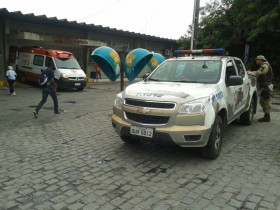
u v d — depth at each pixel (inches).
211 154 206.8
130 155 220.7
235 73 270.1
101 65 354.0
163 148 235.9
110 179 177.9
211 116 195.9
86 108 447.8
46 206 145.6
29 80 761.6
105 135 278.2
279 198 154.9
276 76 863.7
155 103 193.6
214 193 160.1
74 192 160.7
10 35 745.6
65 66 708.0
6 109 423.2
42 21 794.8
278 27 748.0
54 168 194.9
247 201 151.6
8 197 154.5
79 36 922.1
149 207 145.2
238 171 190.9
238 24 839.1
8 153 223.8
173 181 175.3
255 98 337.7
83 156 218.7
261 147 242.2
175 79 246.5
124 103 208.2
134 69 356.5
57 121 341.7
